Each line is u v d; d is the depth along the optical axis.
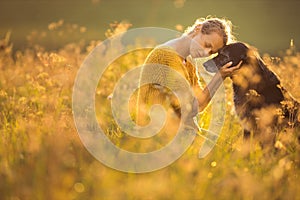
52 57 8.52
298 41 21.17
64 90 8.33
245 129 7.15
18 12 29.11
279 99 7.26
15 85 9.19
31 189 4.24
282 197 4.61
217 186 4.44
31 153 4.84
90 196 4.30
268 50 18.83
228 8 29.23
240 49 7.19
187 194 4.19
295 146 6.12
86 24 24.94
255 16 27.48
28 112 6.82
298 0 31.03
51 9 30.02
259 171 5.07
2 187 4.36
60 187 4.23
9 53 11.00
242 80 7.22
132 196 4.08
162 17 25.66
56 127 5.64
